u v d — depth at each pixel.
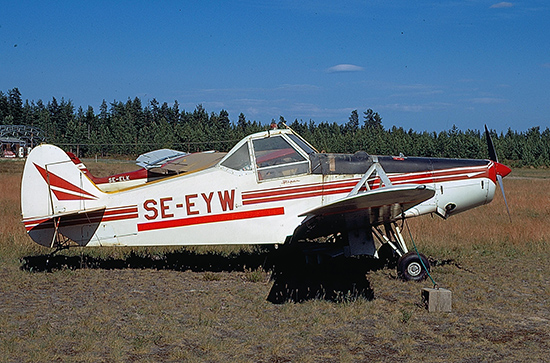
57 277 8.25
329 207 6.74
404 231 11.85
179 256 9.87
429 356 5.04
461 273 8.55
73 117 99.62
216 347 5.20
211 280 8.20
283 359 4.98
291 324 6.02
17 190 21.39
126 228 8.56
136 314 6.41
